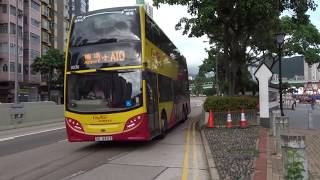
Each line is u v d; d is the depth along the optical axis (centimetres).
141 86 1445
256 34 3278
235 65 2795
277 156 1192
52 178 995
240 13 2408
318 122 2561
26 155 1393
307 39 4756
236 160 1134
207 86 10806
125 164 1180
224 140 1602
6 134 2231
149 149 1484
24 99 7719
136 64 1455
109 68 1457
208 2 2319
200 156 1316
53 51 8062
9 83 7294
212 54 5725
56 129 2469
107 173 1048
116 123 1430
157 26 1773
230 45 2802
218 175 954
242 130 1977
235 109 2198
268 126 2166
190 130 2197
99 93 1449
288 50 4753
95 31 1492
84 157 1321
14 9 7481
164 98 1842
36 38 8475
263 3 2269
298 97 9106
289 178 694
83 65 1474
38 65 7925
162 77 1820
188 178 985
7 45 7306
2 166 1174
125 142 1689
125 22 1486
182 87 2609
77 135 1450
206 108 2259
